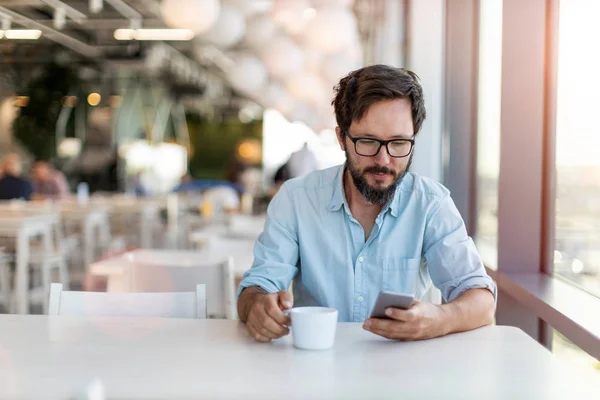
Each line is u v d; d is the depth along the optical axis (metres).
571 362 1.99
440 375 1.08
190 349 1.21
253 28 5.70
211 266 2.30
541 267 2.40
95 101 11.21
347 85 1.39
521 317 2.38
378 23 5.37
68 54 8.61
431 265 1.53
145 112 13.52
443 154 3.48
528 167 2.38
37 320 1.43
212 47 7.74
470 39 3.29
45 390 0.99
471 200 3.34
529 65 2.35
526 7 2.33
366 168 1.37
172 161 13.69
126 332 1.33
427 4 3.50
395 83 1.35
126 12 6.38
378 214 1.51
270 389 1.00
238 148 16.81
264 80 6.39
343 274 1.53
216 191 7.61
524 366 1.13
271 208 1.58
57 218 4.97
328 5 5.26
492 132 2.87
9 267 4.55
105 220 6.16
